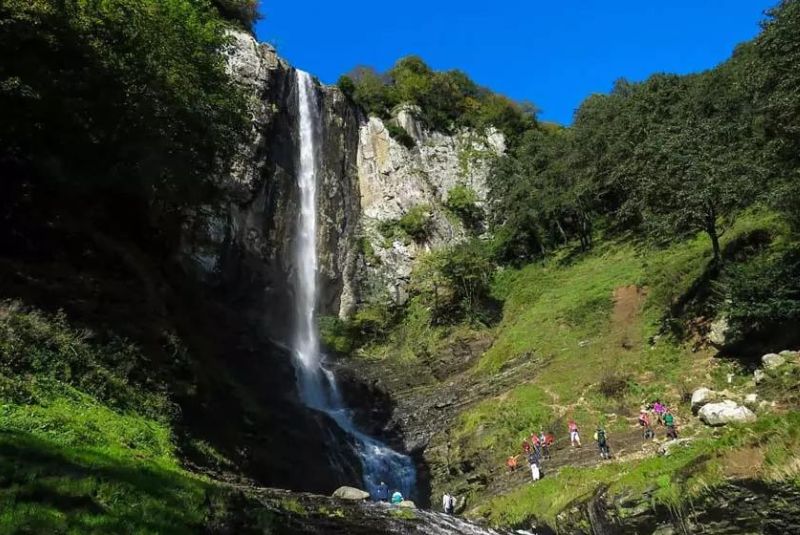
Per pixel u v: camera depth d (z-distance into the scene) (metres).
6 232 17.38
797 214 23.52
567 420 26.48
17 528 7.93
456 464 28.22
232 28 47.50
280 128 47.91
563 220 53.56
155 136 21.19
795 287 22.33
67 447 11.17
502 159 60.50
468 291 46.44
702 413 21.48
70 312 16.42
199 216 30.75
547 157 57.94
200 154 24.70
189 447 15.95
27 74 17.08
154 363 17.64
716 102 40.31
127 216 23.81
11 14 16.58
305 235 48.72
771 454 11.84
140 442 13.53
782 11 22.66
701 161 27.05
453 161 63.38
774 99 22.05
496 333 42.69
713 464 12.55
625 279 38.50
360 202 57.69
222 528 10.55
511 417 28.42
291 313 44.69
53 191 19.91
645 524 13.52
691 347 27.34
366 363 45.00
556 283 44.66
